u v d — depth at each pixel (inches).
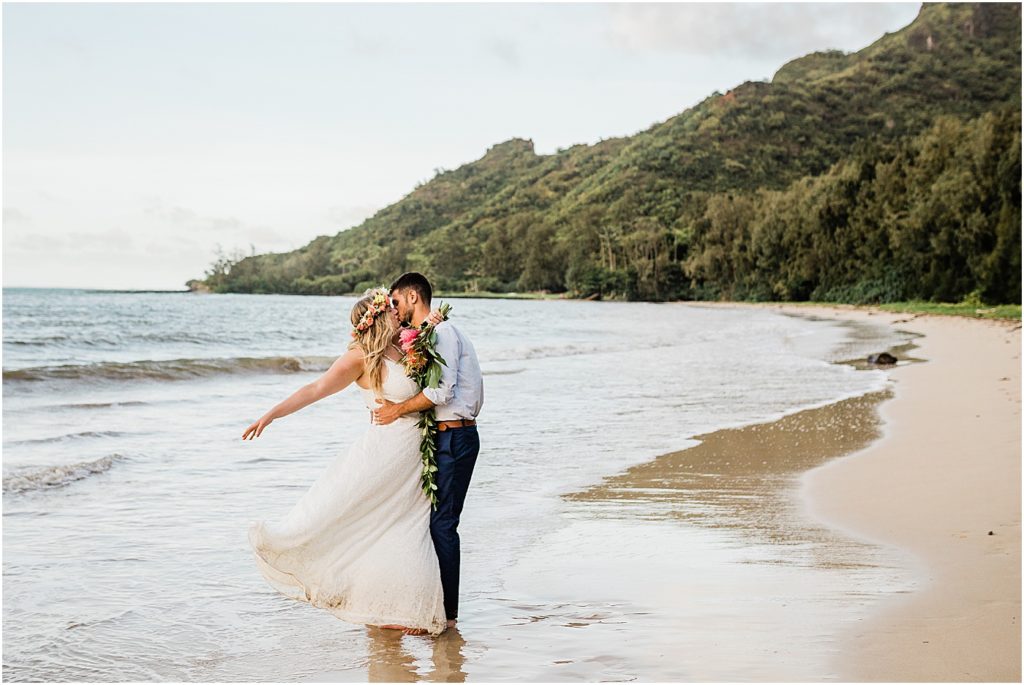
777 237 3388.3
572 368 725.3
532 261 5590.6
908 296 2389.3
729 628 155.9
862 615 159.3
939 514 231.6
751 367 734.5
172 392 542.9
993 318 1437.0
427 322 173.5
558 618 165.6
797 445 355.3
